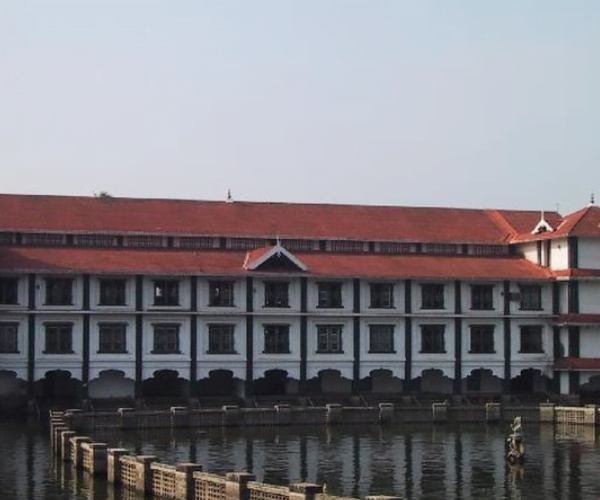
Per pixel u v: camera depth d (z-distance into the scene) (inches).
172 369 4008.4
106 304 3964.1
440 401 4168.3
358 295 4192.9
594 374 4274.1
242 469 2684.5
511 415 3804.1
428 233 4552.2
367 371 4185.5
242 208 4505.4
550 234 4370.1
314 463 2792.8
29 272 3853.3
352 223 4530.0
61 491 2349.9
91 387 4003.4
